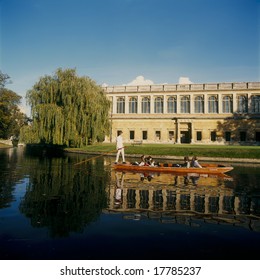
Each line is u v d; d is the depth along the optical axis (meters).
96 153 39.41
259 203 11.37
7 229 8.09
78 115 39.50
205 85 62.69
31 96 40.50
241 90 60.34
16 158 31.67
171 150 35.28
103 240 7.32
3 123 61.06
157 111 65.69
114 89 68.06
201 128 62.03
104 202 11.30
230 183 16.17
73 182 15.98
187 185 15.45
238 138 59.94
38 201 11.35
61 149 48.50
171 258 6.38
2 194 12.61
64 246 6.93
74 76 41.16
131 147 39.09
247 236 7.68
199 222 8.86
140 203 11.21
